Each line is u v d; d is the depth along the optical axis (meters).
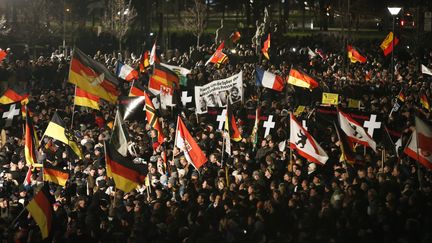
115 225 17.89
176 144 22.45
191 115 29.95
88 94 26.80
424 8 71.00
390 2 80.62
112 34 72.62
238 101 29.06
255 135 26.12
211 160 23.61
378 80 41.12
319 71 52.50
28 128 22.03
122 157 19.72
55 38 69.38
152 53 42.12
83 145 26.70
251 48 61.97
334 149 24.02
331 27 94.25
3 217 19.02
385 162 22.19
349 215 17.16
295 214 17.62
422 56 57.62
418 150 19.50
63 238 17.20
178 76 34.09
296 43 67.62
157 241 17.16
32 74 46.03
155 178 22.34
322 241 15.91
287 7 89.50
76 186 21.75
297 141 21.97
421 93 32.84
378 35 81.50
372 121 25.89
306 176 21.66
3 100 28.36
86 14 85.69
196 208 18.55
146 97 24.78
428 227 15.95
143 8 84.31
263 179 20.91
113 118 29.06
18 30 67.19
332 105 31.36
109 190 21.70
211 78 42.16
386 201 18.30
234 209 17.55
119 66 38.69
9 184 22.03
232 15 113.75
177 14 97.31
